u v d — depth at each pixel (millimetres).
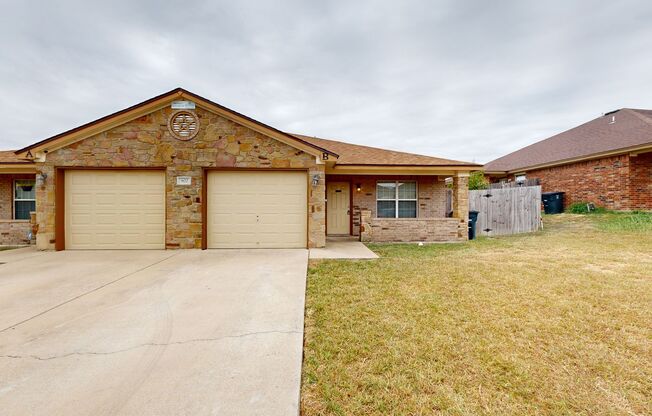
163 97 7789
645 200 12062
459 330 3197
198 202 7996
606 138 14156
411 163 9961
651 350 2771
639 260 6156
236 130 8078
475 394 2207
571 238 9086
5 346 2879
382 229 9883
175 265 6207
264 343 2936
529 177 17438
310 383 2336
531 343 2914
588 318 3438
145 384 2297
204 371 2467
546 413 2018
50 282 5012
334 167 9555
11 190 10953
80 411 2012
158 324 3365
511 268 5738
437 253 7500
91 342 2957
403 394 2211
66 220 7980
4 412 2002
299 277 5285
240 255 7266
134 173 8062
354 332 3176
